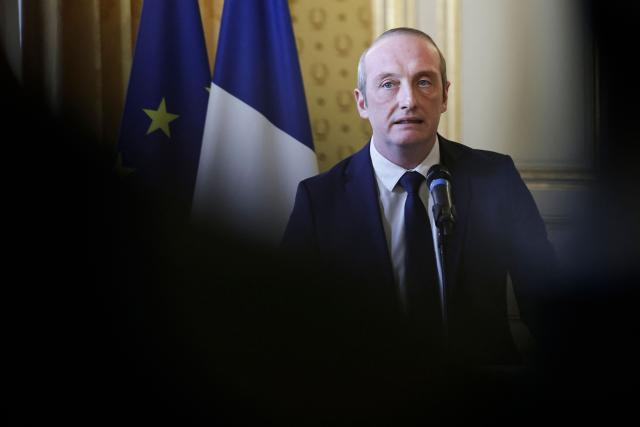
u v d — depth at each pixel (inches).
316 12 248.2
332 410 20.9
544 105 246.5
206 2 243.9
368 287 22.3
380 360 21.3
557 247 246.7
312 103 248.8
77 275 20.0
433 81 145.1
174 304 20.5
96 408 20.9
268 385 20.7
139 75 219.0
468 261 138.7
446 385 22.5
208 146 211.8
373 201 144.3
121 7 237.9
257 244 21.1
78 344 20.6
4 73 18.7
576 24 242.4
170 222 21.5
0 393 20.3
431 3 245.1
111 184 20.2
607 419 25.3
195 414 20.9
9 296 19.6
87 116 19.9
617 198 175.0
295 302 20.5
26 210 18.7
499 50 246.5
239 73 216.2
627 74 148.9
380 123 144.9
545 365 26.7
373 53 148.4
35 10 227.5
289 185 214.8
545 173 247.4
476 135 247.8
